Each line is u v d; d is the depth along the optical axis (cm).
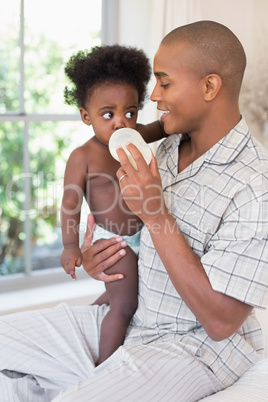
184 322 152
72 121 313
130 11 292
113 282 165
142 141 145
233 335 150
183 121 150
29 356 159
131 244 168
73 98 174
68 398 130
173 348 146
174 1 280
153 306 154
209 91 146
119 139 145
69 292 302
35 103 305
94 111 163
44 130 307
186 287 139
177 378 140
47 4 297
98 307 179
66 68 173
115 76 160
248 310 142
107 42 303
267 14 327
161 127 182
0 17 289
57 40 304
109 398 131
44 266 316
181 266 139
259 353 158
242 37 322
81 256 165
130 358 140
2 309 279
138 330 162
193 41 145
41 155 309
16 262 309
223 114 150
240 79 151
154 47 280
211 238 147
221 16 313
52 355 160
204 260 141
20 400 157
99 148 169
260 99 336
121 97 160
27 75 300
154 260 153
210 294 138
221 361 148
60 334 165
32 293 299
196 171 152
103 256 163
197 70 145
